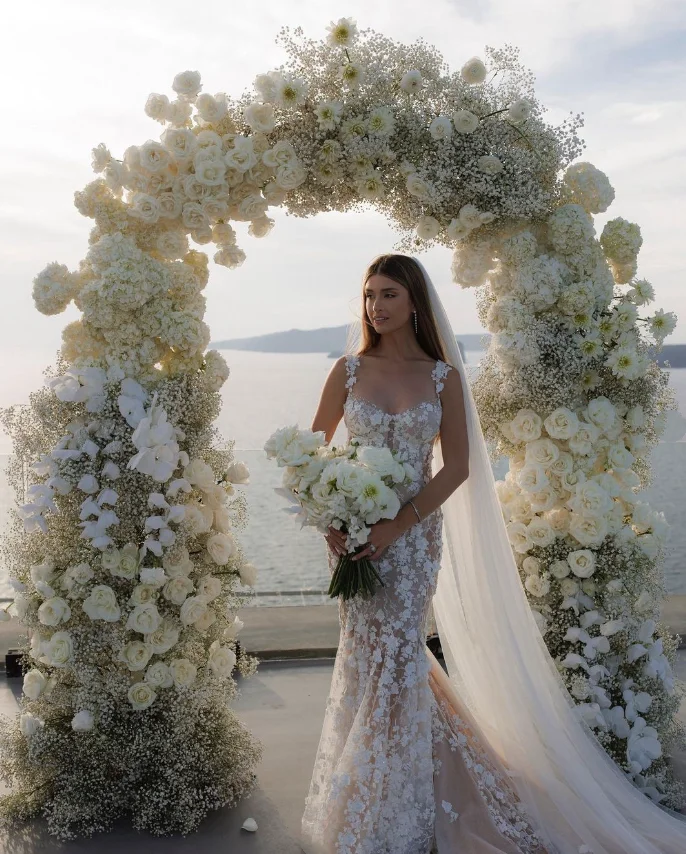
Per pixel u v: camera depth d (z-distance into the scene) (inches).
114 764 114.4
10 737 117.3
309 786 121.5
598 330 126.1
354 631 109.0
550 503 128.0
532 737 113.7
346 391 116.8
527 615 118.6
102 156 116.6
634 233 126.3
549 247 130.9
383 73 120.0
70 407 116.3
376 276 112.3
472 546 117.6
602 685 127.0
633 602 128.8
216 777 118.3
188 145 115.0
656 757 122.5
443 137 118.3
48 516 116.8
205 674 120.8
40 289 116.6
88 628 115.0
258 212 120.5
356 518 101.4
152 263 116.0
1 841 108.8
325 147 118.6
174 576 115.6
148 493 115.3
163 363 123.2
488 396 129.8
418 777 104.1
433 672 115.8
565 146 124.4
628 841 102.3
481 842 100.2
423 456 111.8
